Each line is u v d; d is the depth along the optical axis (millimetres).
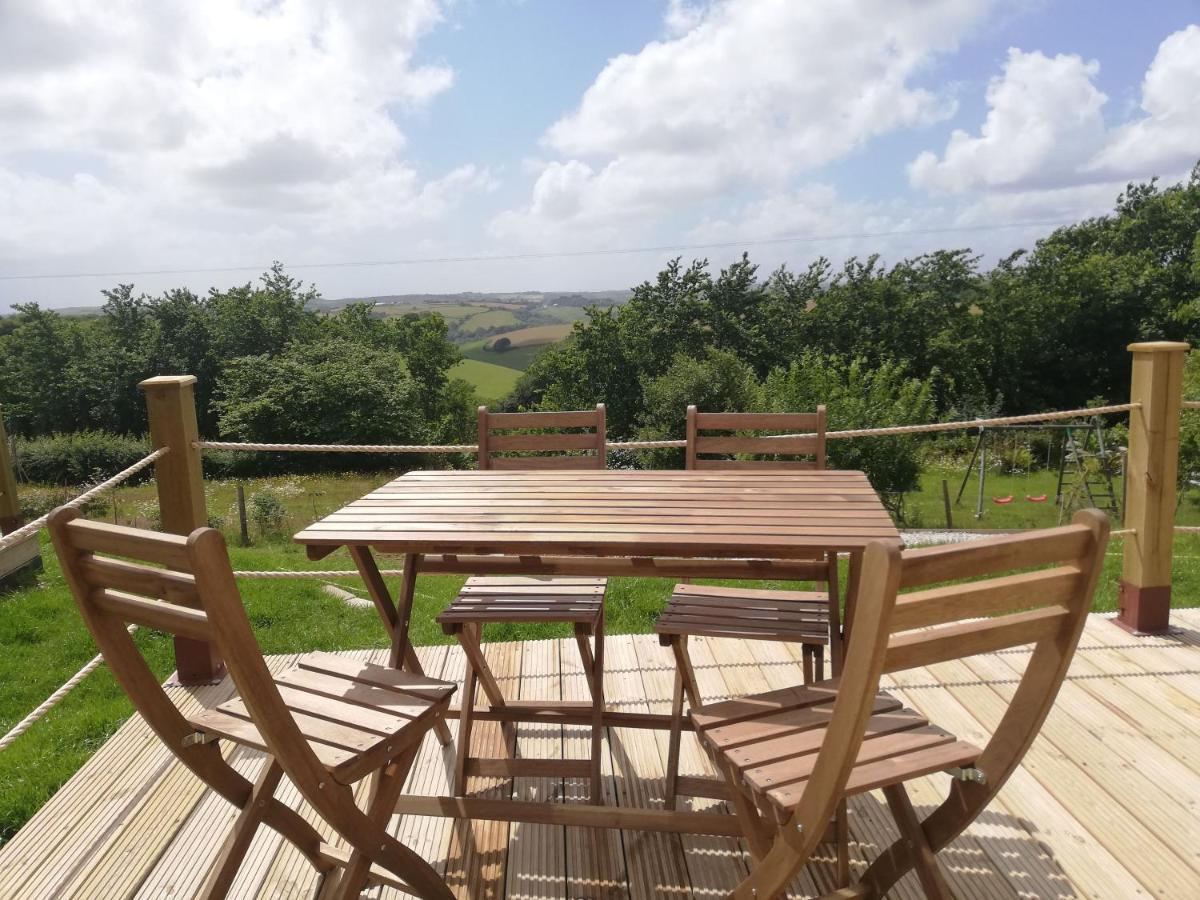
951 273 37500
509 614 2344
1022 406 36500
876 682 1306
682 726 2361
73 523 1592
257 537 15641
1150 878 2033
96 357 41500
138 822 2350
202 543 1363
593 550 1999
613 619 4508
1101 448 18047
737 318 35781
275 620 4711
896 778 1580
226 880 1788
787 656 3482
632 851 2209
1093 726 2789
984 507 19781
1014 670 3264
